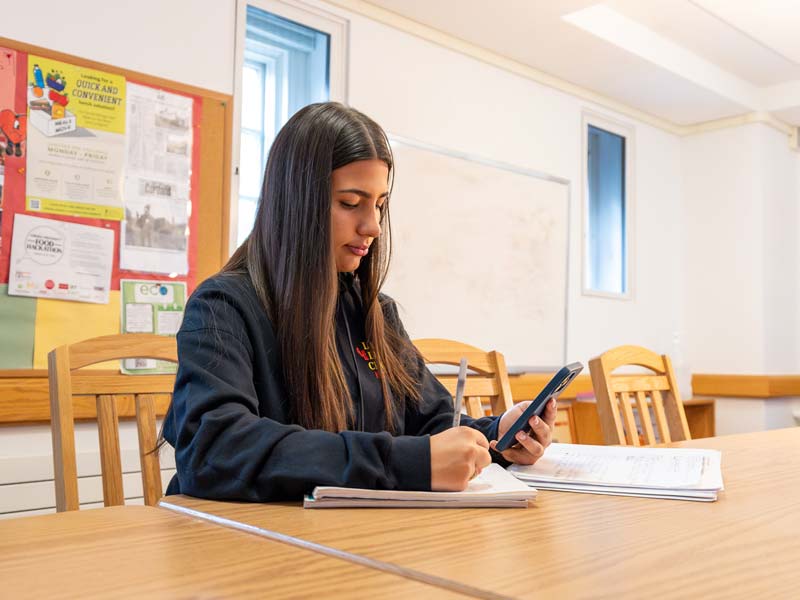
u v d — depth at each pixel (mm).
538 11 3234
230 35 2730
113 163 2408
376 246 1250
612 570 567
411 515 783
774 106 4547
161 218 2510
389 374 1251
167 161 2533
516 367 3699
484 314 3564
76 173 2332
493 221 3635
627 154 4539
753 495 939
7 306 2189
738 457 1327
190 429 901
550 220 3936
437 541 662
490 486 894
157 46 2537
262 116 3018
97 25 2402
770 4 3502
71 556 601
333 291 1090
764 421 4441
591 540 673
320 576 546
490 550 629
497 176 3668
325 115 1117
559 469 1078
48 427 2293
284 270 1089
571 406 3920
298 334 1072
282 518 759
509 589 515
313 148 1085
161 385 1216
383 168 1130
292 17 2959
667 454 1214
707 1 3477
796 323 4812
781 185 4746
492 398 1665
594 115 4285
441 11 3236
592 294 4188
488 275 3592
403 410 1271
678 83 4086
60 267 2289
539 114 3932
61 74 2314
